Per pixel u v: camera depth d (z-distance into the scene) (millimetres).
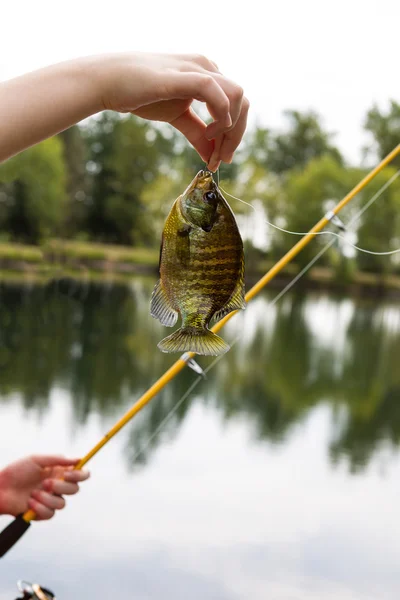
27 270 49406
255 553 7027
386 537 7684
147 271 63281
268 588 6348
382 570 6820
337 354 22266
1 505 1896
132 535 7082
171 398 14297
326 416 13930
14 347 18312
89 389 14258
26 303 28234
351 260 52500
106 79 1075
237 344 22281
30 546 6633
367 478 9891
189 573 6391
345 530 7840
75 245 65000
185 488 8656
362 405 15383
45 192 58688
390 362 21797
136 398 13883
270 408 14188
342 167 60375
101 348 19391
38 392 13539
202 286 1343
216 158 1347
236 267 1351
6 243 56281
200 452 10352
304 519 8078
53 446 10023
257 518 7938
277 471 9836
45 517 1915
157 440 10867
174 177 71250
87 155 73875
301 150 68375
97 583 6008
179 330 1338
